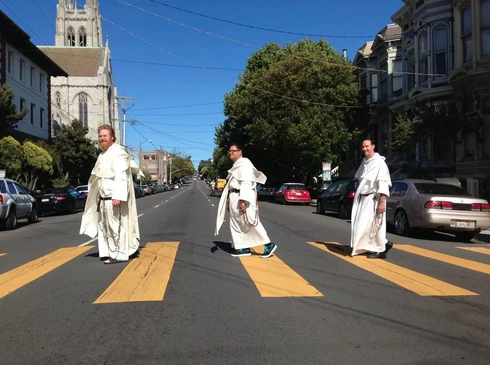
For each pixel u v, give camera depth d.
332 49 36.31
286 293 5.90
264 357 3.95
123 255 7.94
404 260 8.28
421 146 24.00
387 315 5.05
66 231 14.11
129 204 8.05
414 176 22.48
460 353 4.05
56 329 4.62
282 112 29.70
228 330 4.58
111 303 5.47
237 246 8.32
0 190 14.69
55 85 71.31
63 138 41.25
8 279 6.82
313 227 14.22
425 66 23.81
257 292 5.96
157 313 5.10
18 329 4.63
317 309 5.25
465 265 7.91
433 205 11.23
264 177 8.23
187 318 4.94
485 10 19.61
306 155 29.36
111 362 3.84
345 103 29.61
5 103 24.48
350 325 4.73
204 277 6.80
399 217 12.43
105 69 73.88
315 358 3.93
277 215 19.44
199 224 15.23
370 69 31.25
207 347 4.16
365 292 5.97
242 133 40.97
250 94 32.06
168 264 7.72
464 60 20.78
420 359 3.92
